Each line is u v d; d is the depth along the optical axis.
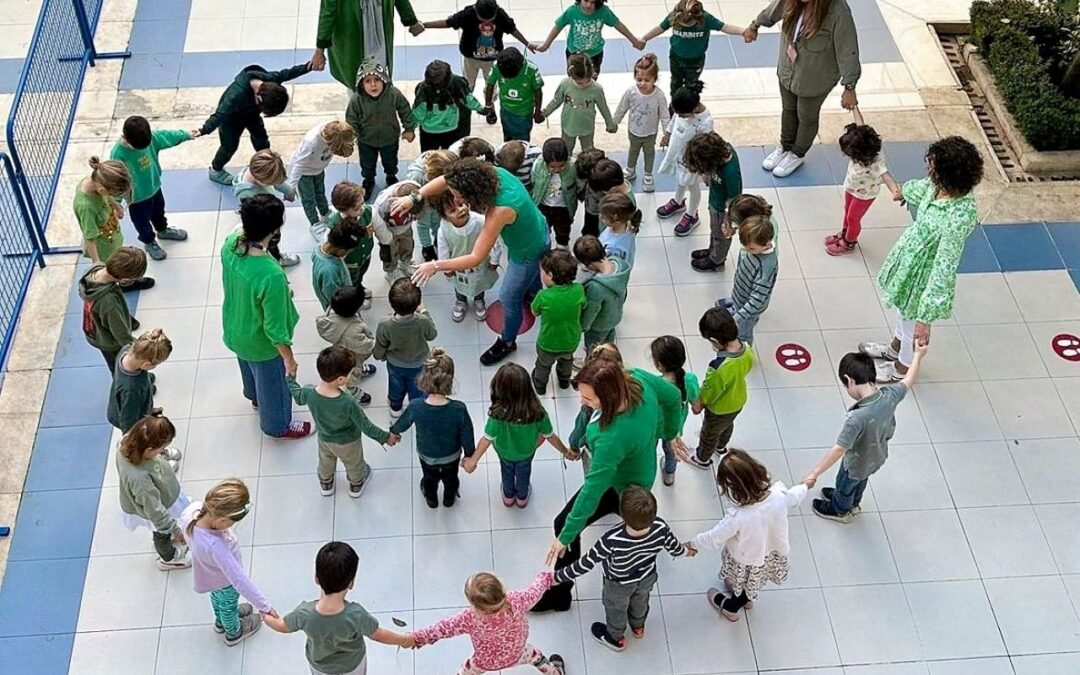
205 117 8.57
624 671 5.51
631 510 4.77
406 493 6.24
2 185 7.73
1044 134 8.21
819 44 7.47
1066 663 5.60
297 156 7.06
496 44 8.37
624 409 5.02
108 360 6.34
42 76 8.34
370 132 7.48
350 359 5.47
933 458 6.49
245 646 5.57
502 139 8.51
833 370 6.95
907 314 6.51
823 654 5.61
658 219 7.87
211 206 7.86
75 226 7.72
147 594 5.78
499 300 6.88
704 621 5.72
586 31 8.38
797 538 6.09
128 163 6.86
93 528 6.07
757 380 6.88
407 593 5.80
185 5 9.52
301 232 7.70
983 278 7.53
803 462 6.46
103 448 6.45
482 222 6.59
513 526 6.09
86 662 5.52
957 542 6.09
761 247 6.14
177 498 5.50
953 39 9.50
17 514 6.13
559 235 7.40
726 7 9.61
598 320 6.34
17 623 5.67
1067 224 7.89
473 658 5.04
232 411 6.63
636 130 7.69
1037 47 8.77
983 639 5.68
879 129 8.60
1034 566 6.00
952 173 6.02
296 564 5.91
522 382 5.38
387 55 8.25
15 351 6.94
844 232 7.59
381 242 6.84
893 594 5.86
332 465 6.04
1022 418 6.71
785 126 8.15
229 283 5.74
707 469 6.39
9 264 7.41
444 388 5.45
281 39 9.27
